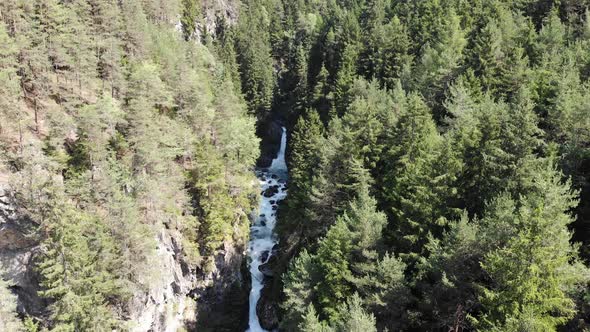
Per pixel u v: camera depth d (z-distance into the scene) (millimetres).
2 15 47531
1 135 41625
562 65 51219
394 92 59000
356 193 45125
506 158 33781
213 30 131375
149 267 40375
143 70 53438
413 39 81750
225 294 54781
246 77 104250
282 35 123438
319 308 36531
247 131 68562
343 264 34750
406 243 35625
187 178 54156
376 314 32844
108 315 35750
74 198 40281
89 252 34656
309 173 54844
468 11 78438
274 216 71375
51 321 37031
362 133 48031
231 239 56594
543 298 23109
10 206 37188
